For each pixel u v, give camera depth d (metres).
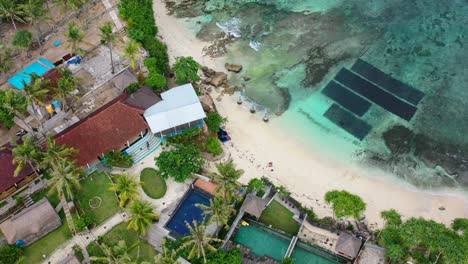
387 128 87.56
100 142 76.38
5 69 88.00
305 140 85.31
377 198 77.50
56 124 81.06
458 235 66.88
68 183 67.12
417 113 89.88
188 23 106.75
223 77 94.00
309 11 109.81
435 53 100.88
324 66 97.88
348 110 90.19
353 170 81.38
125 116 79.06
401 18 108.12
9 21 99.31
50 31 98.31
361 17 108.44
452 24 106.94
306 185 78.62
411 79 95.75
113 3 105.81
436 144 85.44
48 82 80.56
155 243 68.00
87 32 98.69
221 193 71.12
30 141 70.25
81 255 66.44
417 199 77.56
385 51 101.06
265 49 101.12
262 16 108.56
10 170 71.81
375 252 68.00
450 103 91.62
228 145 83.31
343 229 72.25
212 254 63.75
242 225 72.12
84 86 87.62
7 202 71.69
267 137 85.31
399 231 66.38
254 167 80.31
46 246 67.50
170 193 74.50
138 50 94.62
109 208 71.94
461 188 79.25
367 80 95.38
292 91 93.19
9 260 63.94
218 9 110.25
